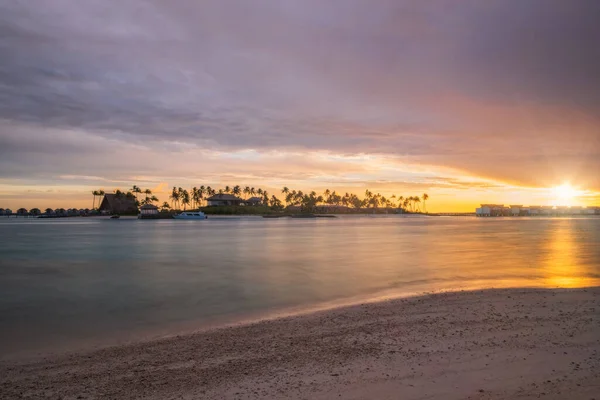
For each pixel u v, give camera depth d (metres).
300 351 9.76
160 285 22.61
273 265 31.09
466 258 34.16
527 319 12.02
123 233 79.00
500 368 8.22
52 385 8.22
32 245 51.44
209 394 7.40
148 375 8.55
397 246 48.00
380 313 13.73
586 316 12.22
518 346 9.55
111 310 16.69
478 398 6.92
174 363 9.27
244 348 10.21
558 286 19.83
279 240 59.56
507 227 109.38
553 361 8.53
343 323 12.50
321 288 21.00
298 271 27.62
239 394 7.35
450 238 62.41
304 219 194.12
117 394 7.60
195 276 25.84
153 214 173.75
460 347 9.62
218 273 27.02
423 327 11.55
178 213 182.50
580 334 10.37
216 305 17.33
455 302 15.10
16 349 11.33
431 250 42.41
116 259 35.97
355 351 9.59
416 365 8.52
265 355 9.57
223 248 46.56
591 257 34.09
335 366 8.62
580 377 7.68
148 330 13.42
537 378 7.69
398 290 19.73
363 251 42.03
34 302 18.44
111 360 9.77
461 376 7.87
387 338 10.58
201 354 9.86
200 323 14.18
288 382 7.82
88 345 11.71
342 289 20.59
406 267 28.80
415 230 91.88
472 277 23.52
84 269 29.56
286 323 12.96
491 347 9.54
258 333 11.75
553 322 11.60
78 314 16.00
